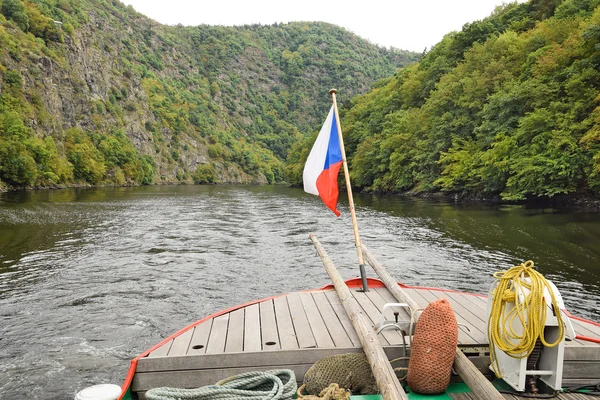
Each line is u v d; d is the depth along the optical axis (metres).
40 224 22.06
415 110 56.25
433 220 24.38
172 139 137.12
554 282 10.98
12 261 13.48
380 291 6.60
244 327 5.05
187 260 13.83
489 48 48.50
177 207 34.75
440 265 13.11
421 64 75.75
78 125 91.69
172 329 8.11
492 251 15.12
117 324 8.32
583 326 5.20
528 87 34.00
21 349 7.18
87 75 102.31
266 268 12.78
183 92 180.12
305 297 6.29
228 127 189.75
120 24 183.62
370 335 4.26
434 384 3.84
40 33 91.31
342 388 3.82
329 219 25.58
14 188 59.25
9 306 9.28
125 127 113.06
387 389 3.36
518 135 32.91
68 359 6.83
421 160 48.78
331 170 6.58
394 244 16.70
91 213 28.30
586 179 29.98
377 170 57.41
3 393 5.82
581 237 17.70
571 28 39.19
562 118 31.05
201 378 4.21
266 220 25.19
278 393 3.76
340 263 13.46
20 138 64.31
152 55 187.62
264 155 183.62
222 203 39.94
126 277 11.67
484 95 42.91
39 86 80.44
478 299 6.27
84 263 13.29
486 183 37.22
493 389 3.43
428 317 3.87
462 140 43.06
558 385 3.83
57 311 9.01
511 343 3.86
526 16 65.81
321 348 4.39
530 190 32.03
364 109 81.19
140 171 102.44
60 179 73.94
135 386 4.12
